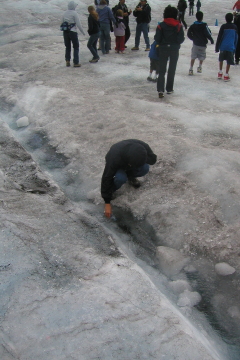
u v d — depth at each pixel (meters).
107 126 5.82
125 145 3.53
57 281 2.64
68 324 2.27
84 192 4.52
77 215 3.87
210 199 3.97
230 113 6.28
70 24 8.80
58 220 3.58
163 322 2.35
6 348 2.10
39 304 2.41
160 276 3.27
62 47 11.42
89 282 2.68
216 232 3.61
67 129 5.91
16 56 10.49
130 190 4.34
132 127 5.66
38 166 4.96
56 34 13.52
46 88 7.67
